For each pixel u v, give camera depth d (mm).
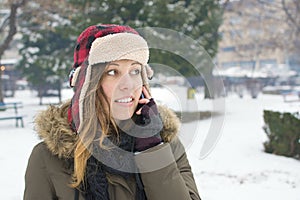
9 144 9117
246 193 5000
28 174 1280
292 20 24219
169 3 13406
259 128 11203
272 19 28578
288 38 28812
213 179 5711
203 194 4977
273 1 27344
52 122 1267
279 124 7410
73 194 1239
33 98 31766
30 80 24219
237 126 11891
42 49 23328
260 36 30500
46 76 23891
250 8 29391
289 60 44125
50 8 16797
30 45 23797
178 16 12852
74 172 1249
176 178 1278
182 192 1271
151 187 1261
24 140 9719
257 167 6441
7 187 5223
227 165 6605
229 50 40188
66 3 15742
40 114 1327
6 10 20469
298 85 39375
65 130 1239
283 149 7359
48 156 1281
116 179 1244
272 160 6980
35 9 17484
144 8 12750
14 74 37531
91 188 1225
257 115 14984
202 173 6082
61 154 1261
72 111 1182
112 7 13008
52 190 1270
